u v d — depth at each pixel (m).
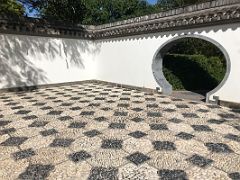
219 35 7.12
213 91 7.41
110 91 9.60
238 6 6.57
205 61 12.72
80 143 4.20
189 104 7.29
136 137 4.48
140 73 9.90
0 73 9.05
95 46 12.32
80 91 9.57
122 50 10.65
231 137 4.49
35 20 10.06
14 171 3.24
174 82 11.25
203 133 4.70
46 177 3.11
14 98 8.02
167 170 3.29
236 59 6.80
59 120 5.51
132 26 9.95
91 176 3.14
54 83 10.90
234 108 6.87
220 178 3.09
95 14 23.45
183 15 8.37
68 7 12.84
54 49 10.70
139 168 3.34
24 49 9.68
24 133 4.67
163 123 5.32
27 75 9.88
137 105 7.05
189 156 3.71
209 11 7.36
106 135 4.57
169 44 8.83
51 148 3.98
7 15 9.17
